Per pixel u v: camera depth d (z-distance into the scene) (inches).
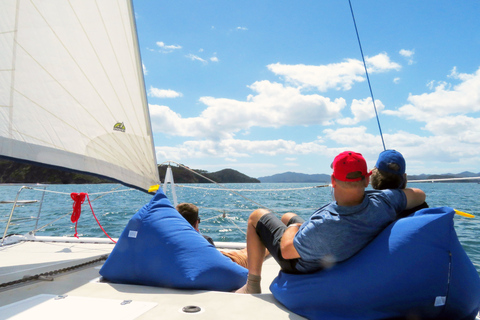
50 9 101.3
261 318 64.1
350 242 63.8
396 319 60.6
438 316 59.7
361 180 62.7
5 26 95.7
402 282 58.1
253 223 83.1
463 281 58.0
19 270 93.9
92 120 109.5
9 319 61.7
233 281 85.5
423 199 70.9
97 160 110.7
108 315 63.7
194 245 84.3
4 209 488.7
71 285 84.0
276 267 117.2
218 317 63.9
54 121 103.2
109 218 375.9
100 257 112.0
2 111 94.7
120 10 109.7
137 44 114.7
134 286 83.1
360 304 60.9
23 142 97.7
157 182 126.6
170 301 72.1
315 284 65.3
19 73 97.8
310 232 65.7
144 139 120.0
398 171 70.2
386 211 65.0
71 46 104.6
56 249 130.8
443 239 57.4
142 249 84.4
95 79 108.8
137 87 116.0
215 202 661.9
